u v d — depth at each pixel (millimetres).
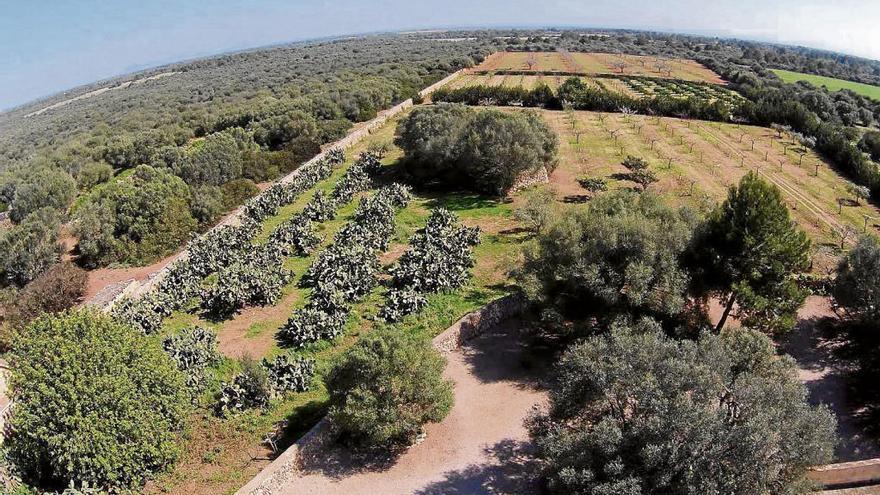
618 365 19406
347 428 23188
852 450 22344
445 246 38406
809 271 34250
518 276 29406
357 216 46281
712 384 18250
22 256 46094
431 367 23250
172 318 35062
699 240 27547
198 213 52781
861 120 80625
